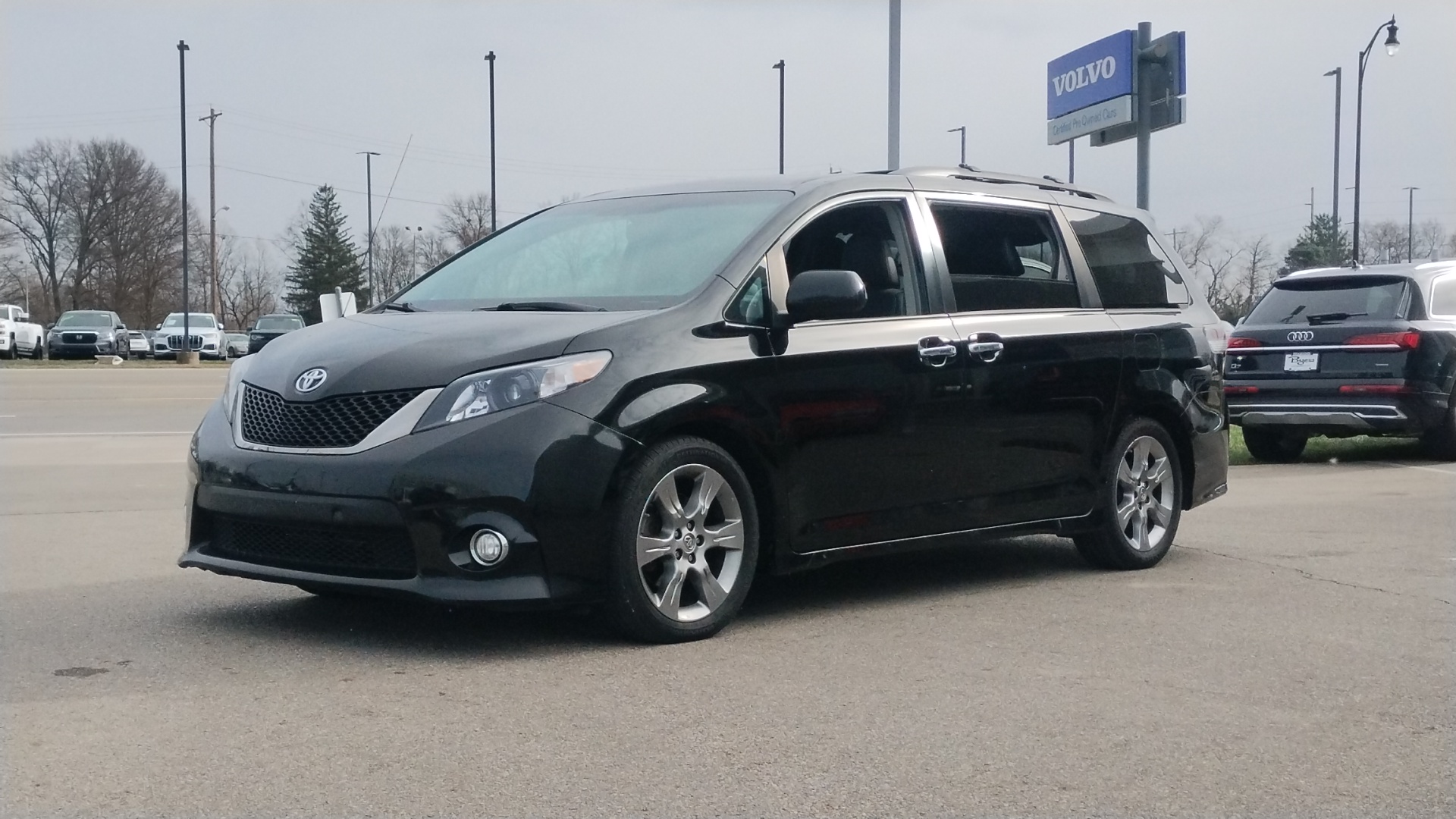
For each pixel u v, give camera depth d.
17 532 7.67
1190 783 3.50
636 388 4.71
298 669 4.50
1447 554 7.19
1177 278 7.15
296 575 4.71
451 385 4.58
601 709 4.07
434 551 4.48
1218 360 7.11
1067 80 17.39
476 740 3.75
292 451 4.70
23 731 3.79
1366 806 3.35
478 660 4.64
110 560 6.67
